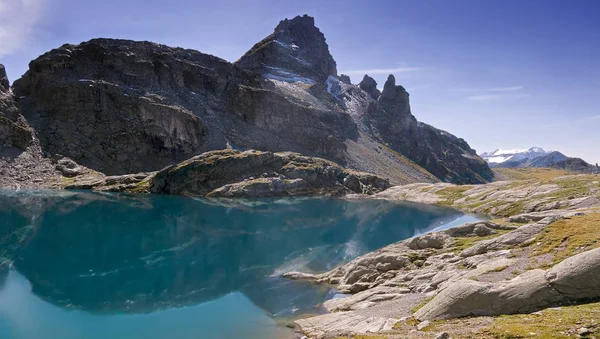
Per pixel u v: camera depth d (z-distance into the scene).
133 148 180.00
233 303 45.59
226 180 155.50
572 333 18.39
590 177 134.12
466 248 50.25
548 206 109.00
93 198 121.00
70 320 39.78
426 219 122.06
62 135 170.00
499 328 21.25
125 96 187.50
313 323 36.69
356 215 126.38
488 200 143.50
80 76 193.00
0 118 149.50
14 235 73.06
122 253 67.12
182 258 66.31
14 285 48.75
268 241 82.62
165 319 40.47
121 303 45.00
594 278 24.34
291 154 190.12
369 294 42.75
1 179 134.50
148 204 118.12
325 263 67.69
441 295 29.97
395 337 24.05
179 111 195.00
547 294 25.28
